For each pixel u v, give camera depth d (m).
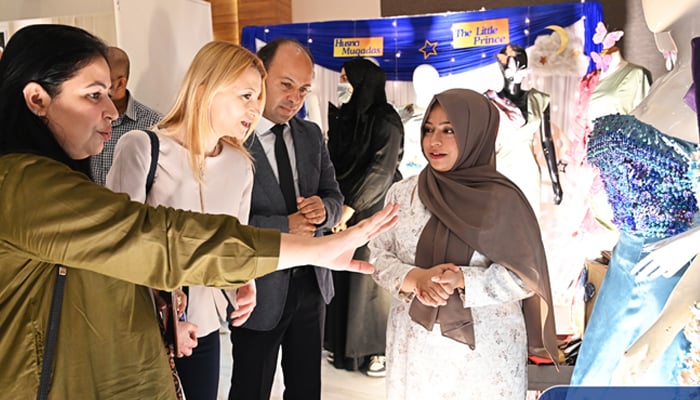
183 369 2.08
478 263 2.21
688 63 1.91
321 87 3.71
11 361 1.22
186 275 1.21
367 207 3.69
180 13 3.66
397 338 2.31
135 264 1.18
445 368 2.18
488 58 3.52
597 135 2.13
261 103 2.10
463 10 4.38
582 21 3.42
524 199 2.28
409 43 3.59
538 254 2.22
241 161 2.15
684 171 1.89
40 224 1.15
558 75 3.46
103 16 3.41
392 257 2.33
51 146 1.26
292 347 2.59
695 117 1.86
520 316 2.24
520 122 3.49
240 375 2.49
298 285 2.53
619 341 2.06
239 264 1.22
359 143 3.68
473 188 2.25
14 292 1.22
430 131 2.34
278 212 2.49
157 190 1.94
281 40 2.56
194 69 1.99
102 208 1.16
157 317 1.42
